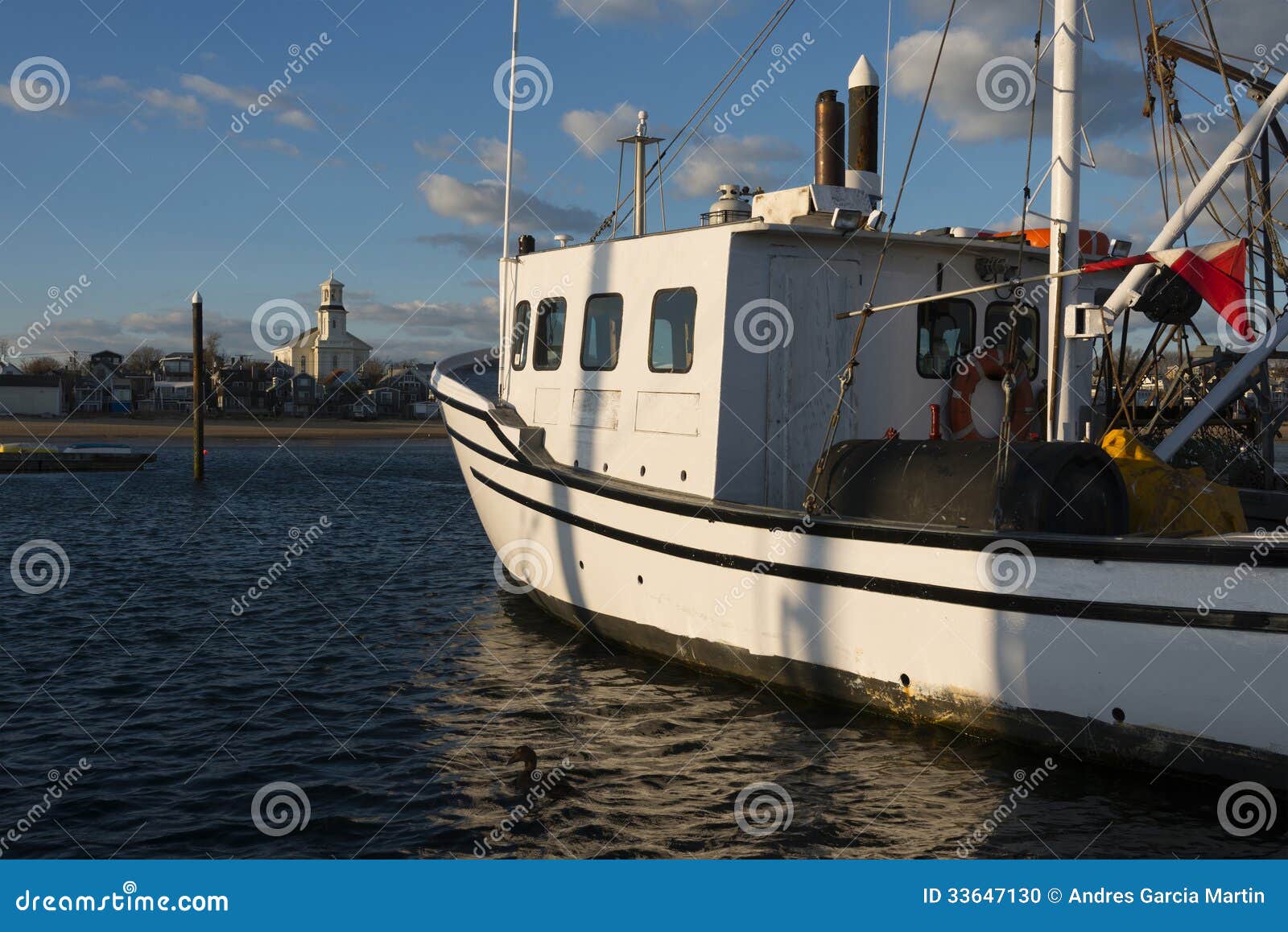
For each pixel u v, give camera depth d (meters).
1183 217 9.16
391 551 22.45
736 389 9.80
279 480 48.38
